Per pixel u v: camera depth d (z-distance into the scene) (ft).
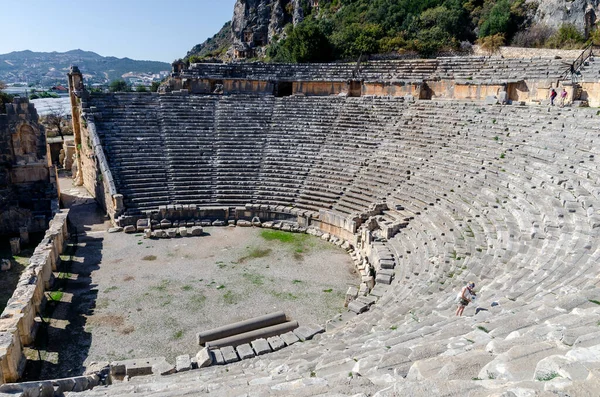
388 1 200.75
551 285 35.37
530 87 100.58
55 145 169.17
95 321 59.31
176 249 84.99
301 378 24.71
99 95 115.65
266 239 91.40
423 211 79.36
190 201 101.14
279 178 105.19
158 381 39.32
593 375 14.53
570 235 48.03
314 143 110.63
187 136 112.88
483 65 112.88
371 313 50.96
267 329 56.49
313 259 81.87
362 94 125.29
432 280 53.72
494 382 16.24
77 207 109.81
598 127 73.00
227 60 288.30
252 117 118.52
